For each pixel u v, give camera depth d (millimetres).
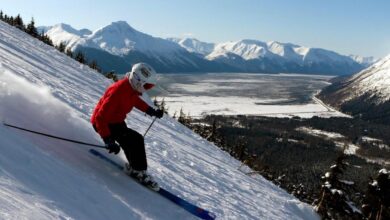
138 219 3627
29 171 2926
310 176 122312
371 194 24156
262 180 16375
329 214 19781
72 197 3039
